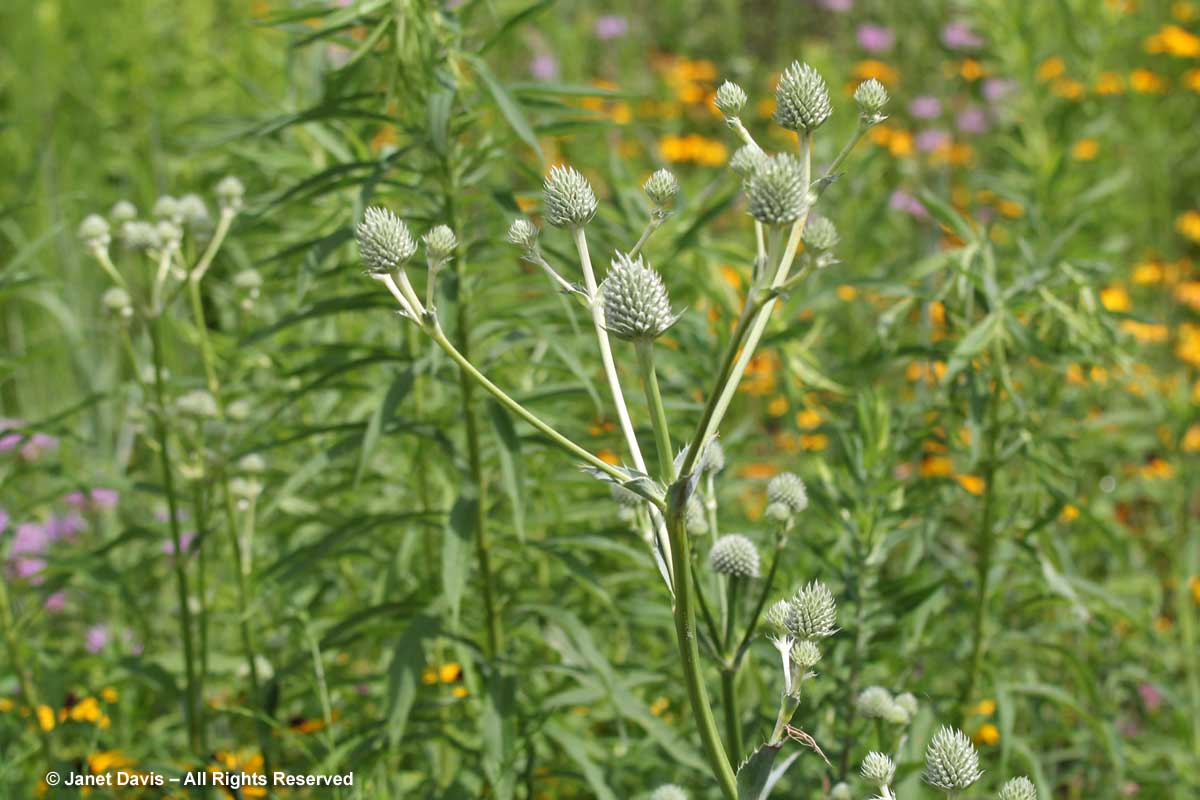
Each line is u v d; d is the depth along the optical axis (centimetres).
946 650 398
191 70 831
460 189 360
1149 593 513
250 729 440
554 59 895
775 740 200
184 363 605
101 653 461
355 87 391
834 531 374
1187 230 761
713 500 278
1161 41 854
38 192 727
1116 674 448
